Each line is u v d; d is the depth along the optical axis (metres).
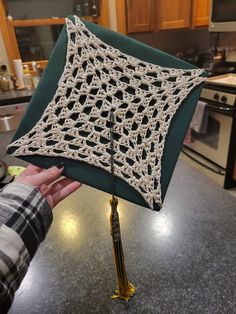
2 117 1.94
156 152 0.37
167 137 0.37
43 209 0.37
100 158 0.37
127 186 0.37
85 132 0.38
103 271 0.57
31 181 0.39
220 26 1.97
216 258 0.59
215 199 0.78
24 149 0.38
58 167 0.38
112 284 0.54
